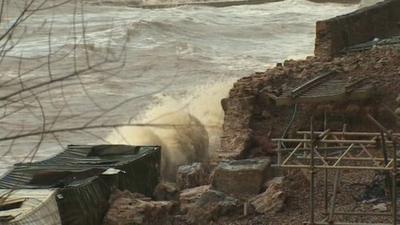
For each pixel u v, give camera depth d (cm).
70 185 3384
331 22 5012
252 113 4269
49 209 3112
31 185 3541
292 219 3206
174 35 15838
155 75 9006
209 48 14300
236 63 12419
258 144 4178
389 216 2825
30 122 2861
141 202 3506
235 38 16488
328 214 2850
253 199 3447
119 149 4288
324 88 3778
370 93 3806
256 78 4466
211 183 3728
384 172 3114
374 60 4262
